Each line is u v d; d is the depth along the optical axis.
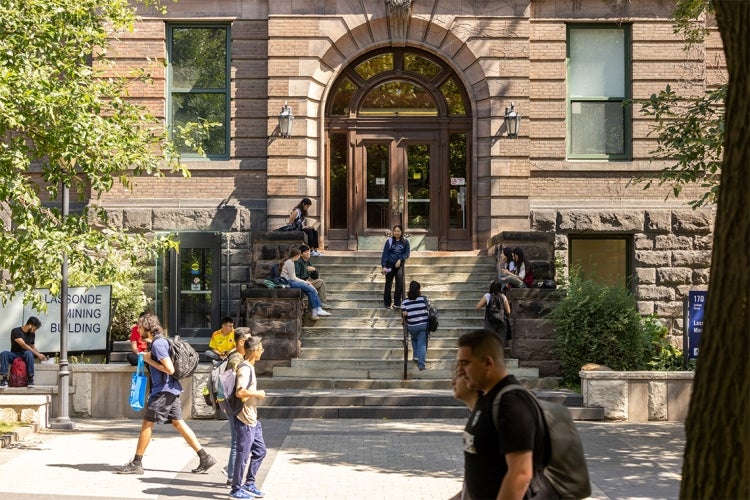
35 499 10.59
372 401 17.25
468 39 23.47
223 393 10.80
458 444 14.34
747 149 5.30
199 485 11.48
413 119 24.27
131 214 23.03
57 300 18.86
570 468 5.48
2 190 13.15
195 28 23.83
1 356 17.81
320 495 10.93
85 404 17.39
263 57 23.62
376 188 24.36
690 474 5.21
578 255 23.55
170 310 23.00
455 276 22.05
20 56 13.41
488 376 5.54
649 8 23.56
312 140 23.61
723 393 5.14
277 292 19.48
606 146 23.81
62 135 13.84
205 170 23.39
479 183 23.61
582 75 23.86
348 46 23.73
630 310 18.55
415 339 18.81
